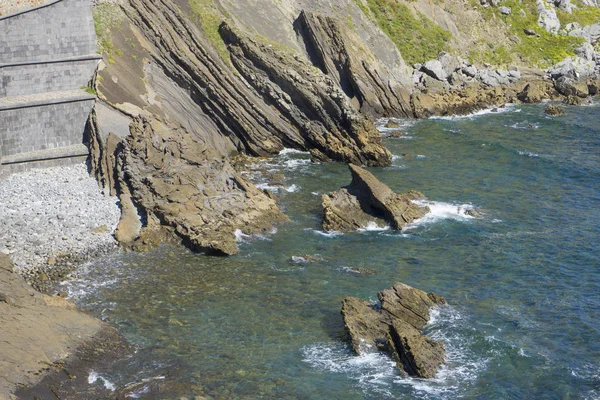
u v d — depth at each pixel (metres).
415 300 41.19
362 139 67.75
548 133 77.12
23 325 36.47
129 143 53.84
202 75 67.88
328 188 60.78
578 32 106.31
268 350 38.19
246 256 48.47
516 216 55.59
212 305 42.34
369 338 38.75
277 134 70.69
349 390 35.12
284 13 81.19
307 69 70.88
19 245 47.41
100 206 52.72
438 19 97.06
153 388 34.75
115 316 40.78
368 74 81.62
